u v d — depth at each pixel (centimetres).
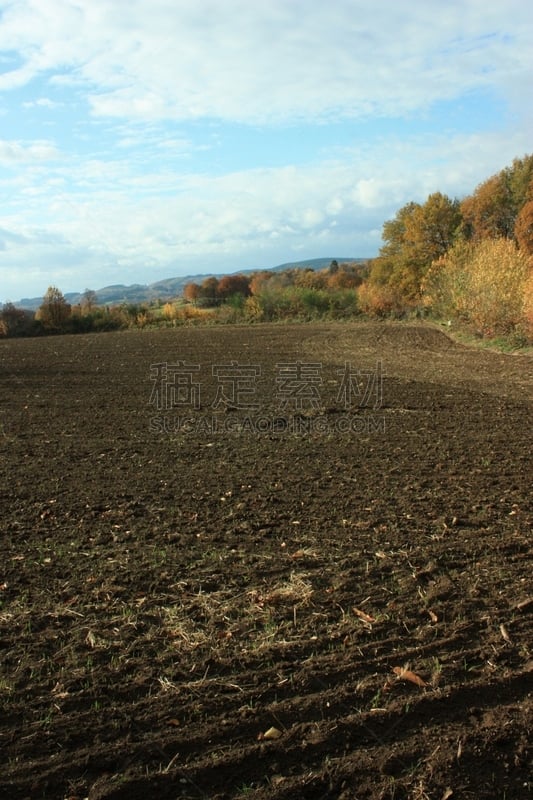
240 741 306
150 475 757
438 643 383
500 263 2566
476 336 2608
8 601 440
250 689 342
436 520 587
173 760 293
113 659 370
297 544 534
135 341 3016
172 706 330
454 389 1441
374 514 605
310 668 360
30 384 1614
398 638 390
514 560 498
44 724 318
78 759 295
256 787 279
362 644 384
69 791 277
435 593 442
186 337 3178
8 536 557
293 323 4122
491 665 362
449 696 335
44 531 569
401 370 1808
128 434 1012
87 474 765
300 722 318
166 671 358
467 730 311
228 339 2986
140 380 1673
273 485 707
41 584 464
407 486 695
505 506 624
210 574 477
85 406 1283
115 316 4412
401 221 5491
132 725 317
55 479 743
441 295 3384
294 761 294
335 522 585
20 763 293
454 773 286
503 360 1970
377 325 3644
